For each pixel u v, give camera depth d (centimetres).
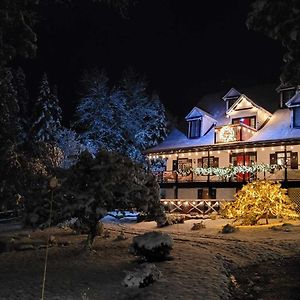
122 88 5019
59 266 1231
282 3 754
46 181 1448
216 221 2480
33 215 1420
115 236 1880
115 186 1412
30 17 1134
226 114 3659
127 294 905
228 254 1334
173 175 3694
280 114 3456
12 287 980
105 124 4791
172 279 998
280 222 2208
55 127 4350
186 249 1412
